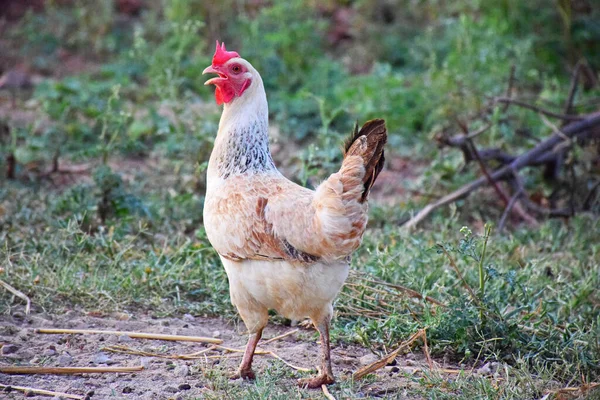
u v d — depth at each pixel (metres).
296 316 8.23
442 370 8.90
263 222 7.86
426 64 21.17
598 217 14.09
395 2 24.59
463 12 22.34
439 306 9.52
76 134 16.73
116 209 12.88
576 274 11.60
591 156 15.20
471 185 14.30
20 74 20.55
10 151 14.86
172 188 14.77
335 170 13.43
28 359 8.71
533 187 15.58
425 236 12.81
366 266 10.88
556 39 20.56
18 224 12.53
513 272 9.37
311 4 24.47
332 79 20.52
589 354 9.05
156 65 19.25
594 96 18.72
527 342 9.31
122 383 8.32
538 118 17.62
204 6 22.72
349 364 9.05
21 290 10.23
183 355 9.05
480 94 16.72
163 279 10.70
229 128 8.64
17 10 24.27
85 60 22.30
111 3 23.41
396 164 17.36
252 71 8.65
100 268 11.09
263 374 8.56
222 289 10.62
